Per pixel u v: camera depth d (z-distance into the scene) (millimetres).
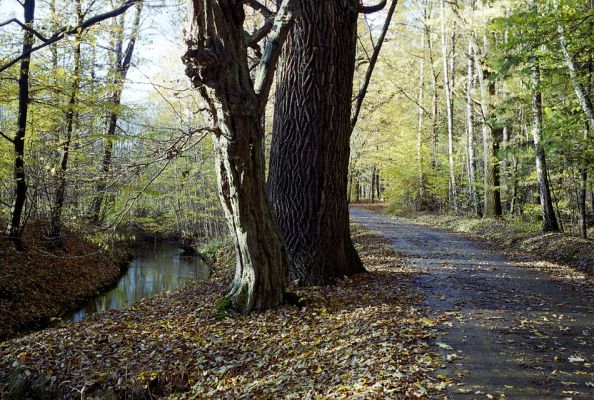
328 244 8898
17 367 6094
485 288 8883
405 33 25531
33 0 11672
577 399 4109
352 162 43625
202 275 17031
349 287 8484
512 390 4293
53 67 12852
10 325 10062
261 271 7113
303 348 5746
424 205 31844
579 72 11430
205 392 5133
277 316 6895
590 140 12594
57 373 5887
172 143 6359
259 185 6793
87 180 7539
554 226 15352
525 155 17484
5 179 14430
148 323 7469
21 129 12383
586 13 9781
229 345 6125
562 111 11820
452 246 15594
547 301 7840
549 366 4875
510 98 17109
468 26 19281
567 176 19453
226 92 5816
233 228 7031
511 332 6031
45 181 12875
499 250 14727
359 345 5465
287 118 8891
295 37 8766
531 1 13508
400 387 4258
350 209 39656
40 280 12594
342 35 8859
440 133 33062
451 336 5844
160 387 5461
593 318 6773
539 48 12164
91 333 7125
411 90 29531
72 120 13125
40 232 15383
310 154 8727
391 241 16781
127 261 19828
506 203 29844
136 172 6664
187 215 24969
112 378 5605
